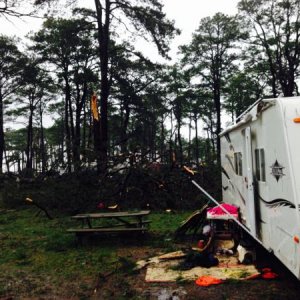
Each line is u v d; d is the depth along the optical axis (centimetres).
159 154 1555
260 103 545
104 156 1524
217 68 3584
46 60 3347
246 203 698
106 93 2094
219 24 3500
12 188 1684
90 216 885
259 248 689
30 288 595
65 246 859
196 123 5309
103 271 668
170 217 1201
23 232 1057
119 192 1423
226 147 926
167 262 694
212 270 635
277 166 501
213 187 1407
